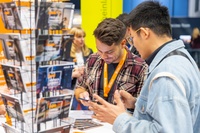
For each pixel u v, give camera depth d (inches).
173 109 40.3
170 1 216.8
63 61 52.2
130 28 49.1
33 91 47.5
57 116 51.3
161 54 46.1
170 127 39.3
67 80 52.2
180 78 42.2
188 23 191.6
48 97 48.1
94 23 167.6
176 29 191.5
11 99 49.8
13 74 48.8
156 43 46.9
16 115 50.8
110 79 78.5
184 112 40.4
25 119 48.8
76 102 111.0
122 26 69.2
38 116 48.1
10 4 46.3
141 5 48.2
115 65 78.6
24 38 46.6
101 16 168.2
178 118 39.7
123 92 67.6
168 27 47.4
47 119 49.8
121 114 47.8
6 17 48.6
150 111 43.4
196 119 47.4
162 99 41.3
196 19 191.6
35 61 46.9
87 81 83.9
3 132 61.6
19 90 49.3
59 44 49.8
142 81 75.4
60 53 50.6
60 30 50.7
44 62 49.0
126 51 79.0
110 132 65.4
